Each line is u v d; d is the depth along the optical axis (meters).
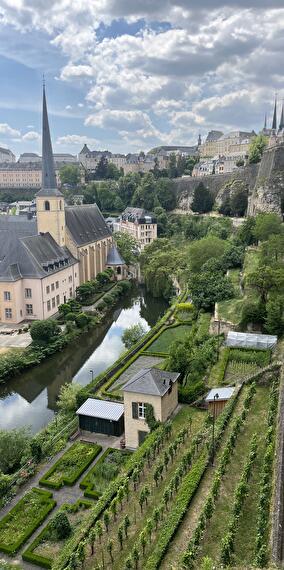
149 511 29.20
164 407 40.44
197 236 139.62
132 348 62.88
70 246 102.25
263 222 89.12
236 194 146.75
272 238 72.56
